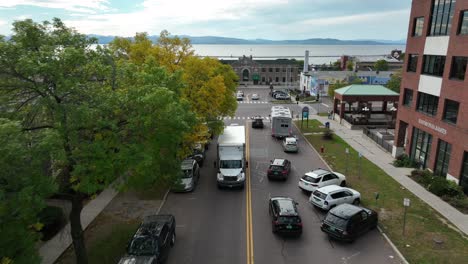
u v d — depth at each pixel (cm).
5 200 939
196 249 1638
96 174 1236
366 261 1532
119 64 1627
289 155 3338
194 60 2717
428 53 2706
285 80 10700
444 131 2461
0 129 883
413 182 2517
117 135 1344
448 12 2473
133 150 1305
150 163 1272
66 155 1195
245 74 10662
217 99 2756
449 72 2417
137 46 2611
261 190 2423
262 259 1549
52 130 1145
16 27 1242
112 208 2095
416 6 2912
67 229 1802
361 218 1728
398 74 6738
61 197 2155
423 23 2795
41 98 1257
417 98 2866
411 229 1809
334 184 2355
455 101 2350
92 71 1346
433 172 2608
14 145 910
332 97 6806
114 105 1346
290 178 2678
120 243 1675
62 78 1191
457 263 1496
